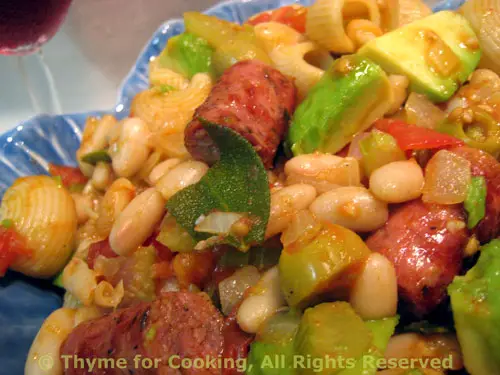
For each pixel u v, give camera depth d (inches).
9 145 6.5
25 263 5.4
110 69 8.9
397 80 5.1
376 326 3.8
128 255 4.9
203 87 6.2
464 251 4.1
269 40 6.0
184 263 4.7
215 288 4.6
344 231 4.0
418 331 4.1
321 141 5.0
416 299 4.0
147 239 5.0
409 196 4.2
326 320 3.6
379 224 4.3
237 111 4.7
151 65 7.3
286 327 3.9
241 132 4.6
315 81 5.5
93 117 6.8
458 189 4.2
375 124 5.0
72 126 7.1
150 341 3.9
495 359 3.6
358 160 4.8
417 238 4.1
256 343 3.9
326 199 4.3
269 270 4.3
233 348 4.1
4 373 4.9
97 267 5.1
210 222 4.4
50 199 5.6
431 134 4.7
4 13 7.2
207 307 4.0
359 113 4.9
